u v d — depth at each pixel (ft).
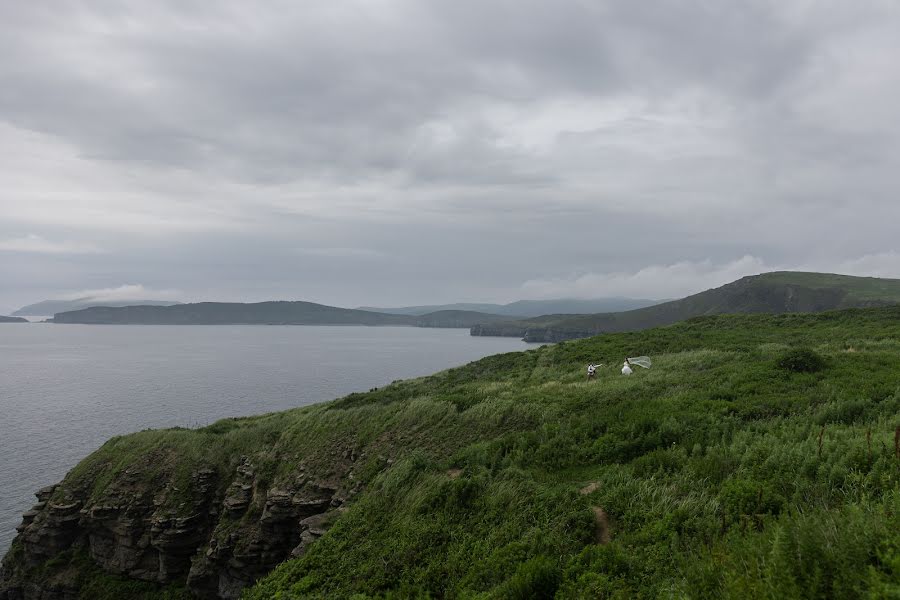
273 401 274.16
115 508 102.73
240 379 369.91
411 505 51.29
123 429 208.03
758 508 30.04
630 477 41.63
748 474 35.58
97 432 203.21
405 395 119.44
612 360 109.81
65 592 100.53
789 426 44.60
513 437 60.39
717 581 22.63
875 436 36.24
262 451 106.42
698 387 67.56
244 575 88.79
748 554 23.26
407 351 652.07
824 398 52.29
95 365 470.80
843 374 61.72
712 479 37.60
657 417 54.60
